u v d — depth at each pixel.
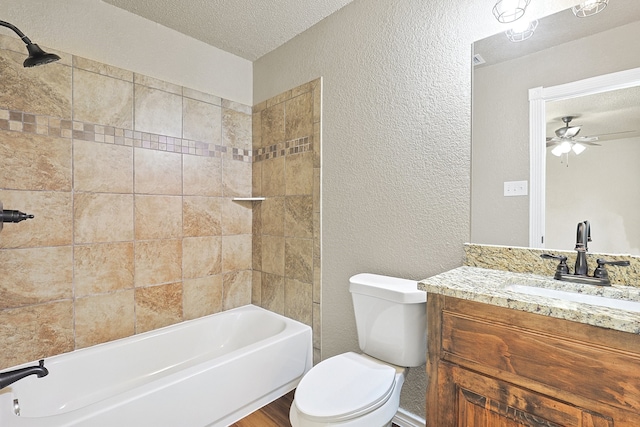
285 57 2.28
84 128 1.76
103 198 1.83
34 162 1.61
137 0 1.82
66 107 1.70
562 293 1.11
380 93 1.74
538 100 1.29
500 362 0.94
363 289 1.53
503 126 1.36
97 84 1.80
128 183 1.92
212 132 2.33
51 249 1.66
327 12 1.96
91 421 1.22
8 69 1.54
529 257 1.29
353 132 1.86
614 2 1.15
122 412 1.29
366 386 1.28
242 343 2.31
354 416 1.13
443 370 1.06
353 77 1.86
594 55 1.18
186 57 2.19
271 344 1.85
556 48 1.25
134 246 1.95
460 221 1.47
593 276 1.14
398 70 1.67
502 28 1.36
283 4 1.87
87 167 1.77
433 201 1.55
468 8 1.45
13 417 1.18
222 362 1.63
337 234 1.95
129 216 1.93
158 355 1.96
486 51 1.40
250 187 2.56
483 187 1.41
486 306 0.97
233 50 2.38
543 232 1.28
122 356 1.82
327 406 1.16
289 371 1.96
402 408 1.66
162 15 1.97
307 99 2.12
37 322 1.63
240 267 2.51
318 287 2.06
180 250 2.16
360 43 1.83
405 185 1.65
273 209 2.37
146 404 1.36
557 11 1.25
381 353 1.50
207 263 2.30
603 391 0.77
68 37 1.71
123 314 1.91
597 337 0.78
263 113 2.46
